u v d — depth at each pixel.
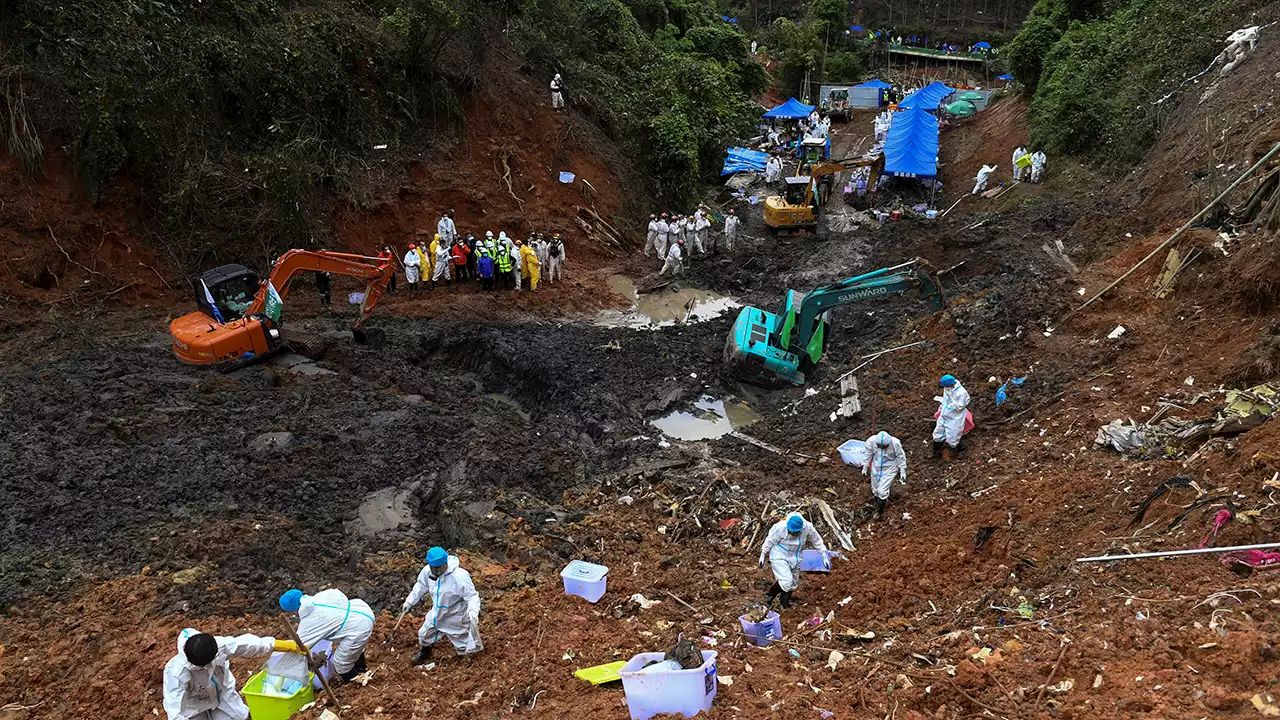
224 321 17.97
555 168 28.80
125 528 11.59
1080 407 12.91
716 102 39.59
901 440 14.39
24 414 14.58
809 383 18.28
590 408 16.84
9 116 20.05
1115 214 21.09
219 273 18.03
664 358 19.38
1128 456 11.05
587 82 33.12
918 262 17.30
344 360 18.56
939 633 8.37
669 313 22.88
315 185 23.91
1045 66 36.12
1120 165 26.08
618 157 31.34
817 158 33.53
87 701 8.20
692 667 7.04
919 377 16.67
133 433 14.39
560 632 9.09
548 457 14.90
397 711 7.56
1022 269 19.39
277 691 7.46
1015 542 10.09
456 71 28.09
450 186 25.97
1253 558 7.59
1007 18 76.31
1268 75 20.88
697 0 56.00
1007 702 6.56
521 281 23.73
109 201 21.06
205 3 24.47
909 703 6.82
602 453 15.32
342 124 25.34
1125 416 12.12
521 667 8.30
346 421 15.56
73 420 14.47
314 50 25.23
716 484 13.34
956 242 23.52
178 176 21.91
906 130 33.97
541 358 18.72
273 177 22.48
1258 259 13.72
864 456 12.19
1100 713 6.12
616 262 26.91
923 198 32.53
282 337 18.67
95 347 17.97
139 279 20.89
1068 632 7.39
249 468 13.59
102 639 9.16
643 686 6.90
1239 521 8.17
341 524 12.70
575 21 36.59
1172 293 15.09
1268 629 6.51
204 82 23.02
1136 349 14.03
